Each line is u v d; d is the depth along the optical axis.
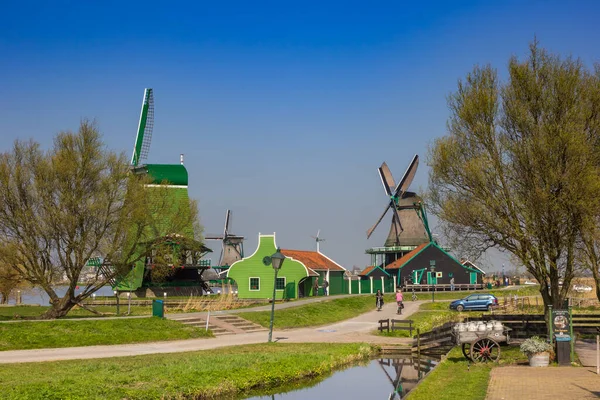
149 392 20.42
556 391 18.92
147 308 62.16
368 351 34.81
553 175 27.66
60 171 43.22
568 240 28.59
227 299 60.56
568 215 28.02
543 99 29.73
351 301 64.44
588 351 28.53
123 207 45.59
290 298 71.06
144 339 36.62
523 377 21.78
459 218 31.23
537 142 28.42
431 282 92.94
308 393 24.56
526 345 24.88
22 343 32.78
